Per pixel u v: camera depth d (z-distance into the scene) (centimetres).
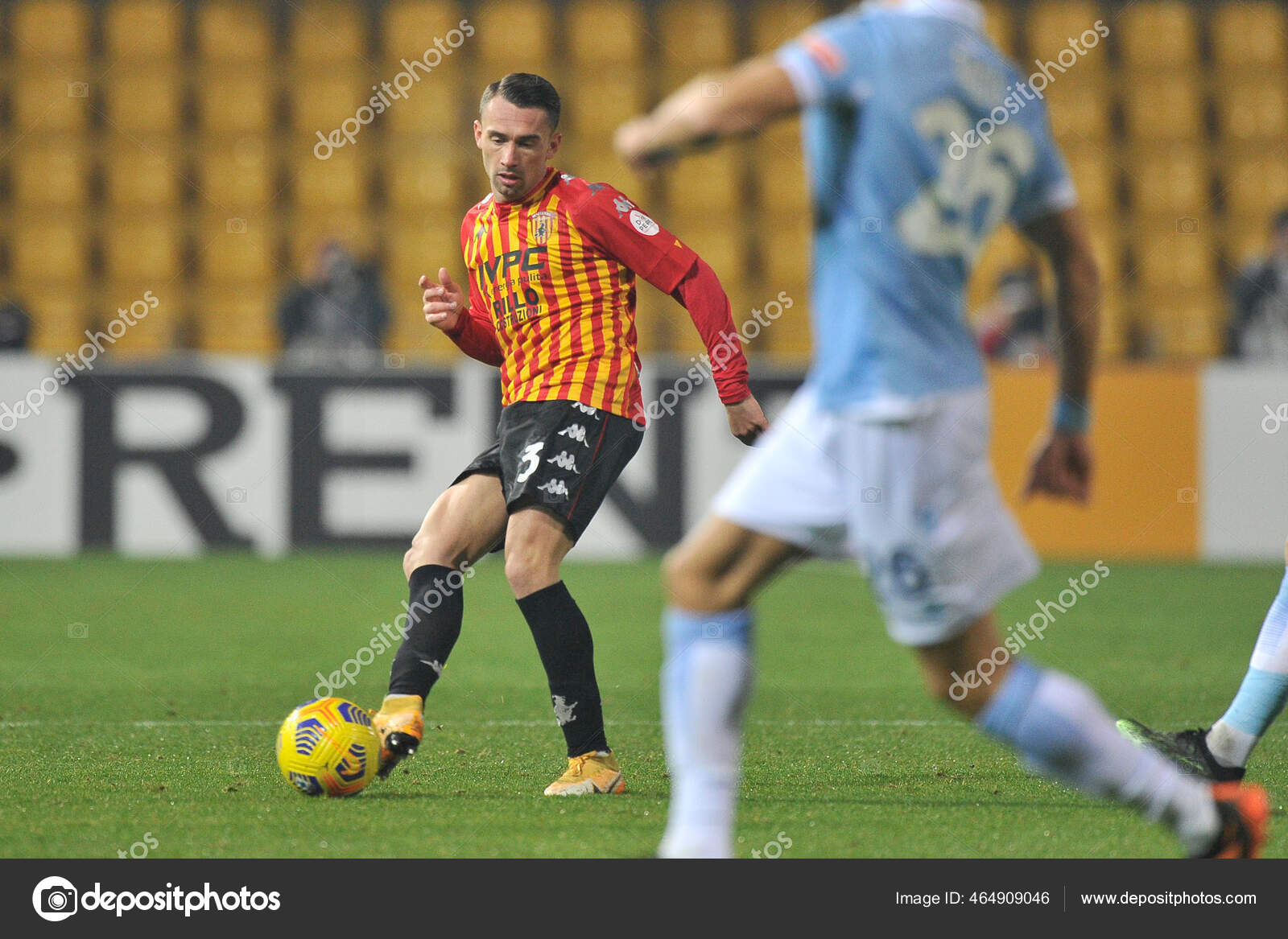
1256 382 3972
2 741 1558
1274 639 1223
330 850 1074
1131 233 5406
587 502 1288
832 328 828
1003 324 4069
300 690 1984
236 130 5472
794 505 830
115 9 5516
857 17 826
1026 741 860
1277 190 5459
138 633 2564
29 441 3800
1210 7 5594
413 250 5334
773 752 1523
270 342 5216
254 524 3859
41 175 5384
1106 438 3978
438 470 3884
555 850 1069
